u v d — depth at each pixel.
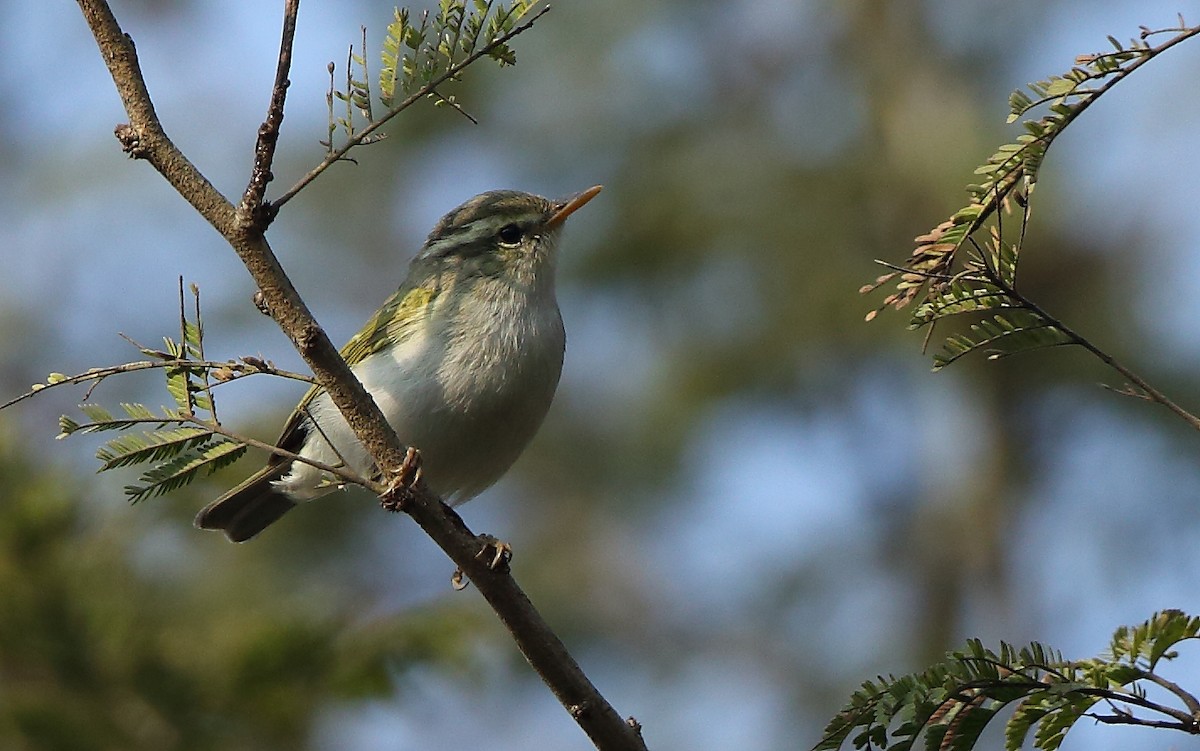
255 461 11.22
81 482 9.62
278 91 5.39
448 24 5.48
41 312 16.58
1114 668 4.89
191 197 5.60
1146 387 4.98
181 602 10.08
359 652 9.21
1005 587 13.74
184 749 8.73
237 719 8.97
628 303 14.82
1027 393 13.84
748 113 14.82
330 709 9.23
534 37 15.04
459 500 9.40
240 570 11.46
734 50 15.16
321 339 5.72
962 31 14.30
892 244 13.67
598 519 15.14
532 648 6.05
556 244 9.43
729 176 14.31
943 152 13.34
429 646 9.25
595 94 14.90
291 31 5.39
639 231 14.40
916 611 14.16
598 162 14.88
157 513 10.17
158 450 5.82
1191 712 4.77
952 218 5.17
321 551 13.20
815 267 13.84
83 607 8.91
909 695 4.92
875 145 14.04
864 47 14.59
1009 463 13.99
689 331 14.34
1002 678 4.90
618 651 14.92
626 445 14.70
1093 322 13.13
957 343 5.27
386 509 6.01
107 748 8.56
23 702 8.54
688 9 15.04
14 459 9.38
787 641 14.62
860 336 13.75
